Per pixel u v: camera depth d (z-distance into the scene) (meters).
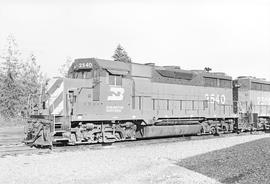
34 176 10.35
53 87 16.75
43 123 15.94
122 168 11.76
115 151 15.47
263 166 11.11
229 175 10.58
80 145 17.09
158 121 20.14
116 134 18.23
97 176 10.48
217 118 25.05
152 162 13.02
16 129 28.66
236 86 29.41
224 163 12.25
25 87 45.19
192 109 22.81
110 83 17.67
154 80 20.36
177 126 21.38
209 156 13.98
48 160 12.95
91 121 17.09
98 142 17.69
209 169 11.54
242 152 14.12
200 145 18.12
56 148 15.92
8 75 44.47
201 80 23.91
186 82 22.67
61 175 10.52
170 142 19.70
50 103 16.67
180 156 14.55
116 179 10.12
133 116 18.67
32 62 47.81
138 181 9.93
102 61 17.64
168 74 21.28
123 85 18.31
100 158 13.55
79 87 16.92
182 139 21.48
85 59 17.73
